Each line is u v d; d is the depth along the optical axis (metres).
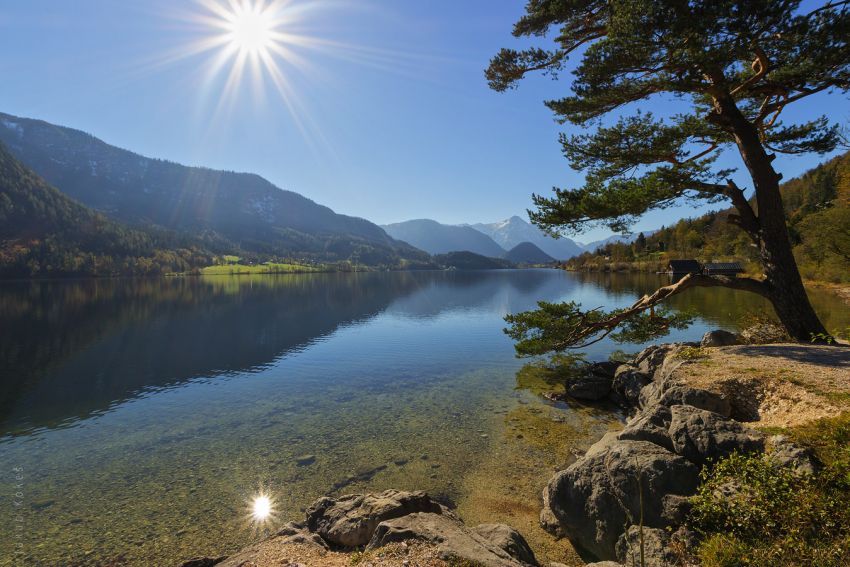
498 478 12.55
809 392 9.27
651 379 18.17
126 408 20.89
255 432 17.22
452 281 155.12
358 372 27.47
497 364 28.91
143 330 46.34
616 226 17.61
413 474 13.03
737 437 7.73
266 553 6.97
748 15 11.92
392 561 5.79
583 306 60.19
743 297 62.00
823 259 54.72
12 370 29.17
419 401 20.86
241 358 32.38
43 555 9.66
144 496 12.23
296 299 84.75
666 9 12.27
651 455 8.02
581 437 15.45
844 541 4.89
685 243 152.00
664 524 7.12
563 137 17.69
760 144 15.72
